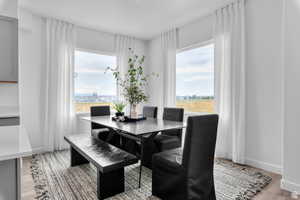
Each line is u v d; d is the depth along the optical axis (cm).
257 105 270
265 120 261
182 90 418
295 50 200
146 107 366
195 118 156
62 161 295
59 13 333
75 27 385
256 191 203
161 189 185
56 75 355
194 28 374
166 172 179
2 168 88
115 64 461
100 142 255
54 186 212
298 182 196
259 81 267
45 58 351
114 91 460
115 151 216
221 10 313
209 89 361
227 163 287
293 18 201
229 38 300
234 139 288
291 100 203
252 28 275
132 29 417
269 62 257
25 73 328
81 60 411
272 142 254
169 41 425
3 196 89
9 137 118
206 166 176
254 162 273
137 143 298
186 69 408
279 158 248
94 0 287
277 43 248
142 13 333
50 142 348
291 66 203
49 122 349
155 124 253
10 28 177
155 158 192
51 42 351
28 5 304
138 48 491
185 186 158
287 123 205
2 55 174
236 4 288
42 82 348
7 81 179
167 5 304
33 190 203
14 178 91
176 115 301
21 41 323
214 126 178
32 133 336
